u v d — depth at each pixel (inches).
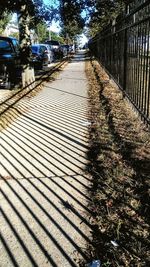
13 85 554.6
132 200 157.4
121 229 136.2
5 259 125.1
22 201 164.7
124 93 358.3
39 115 341.4
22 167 206.7
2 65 531.8
